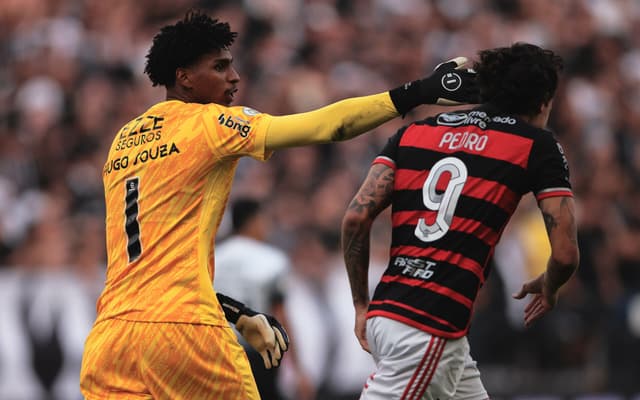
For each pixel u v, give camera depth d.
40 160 38.41
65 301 31.77
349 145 42.47
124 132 15.19
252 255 24.05
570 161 45.69
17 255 34.00
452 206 14.16
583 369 37.34
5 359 31.02
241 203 24.22
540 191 14.17
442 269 14.05
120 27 45.19
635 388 37.47
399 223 14.51
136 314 14.36
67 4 45.59
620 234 42.97
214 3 47.47
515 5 54.53
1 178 37.03
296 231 36.97
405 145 14.79
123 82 43.12
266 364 15.52
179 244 14.44
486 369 35.84
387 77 48.81
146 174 14.65
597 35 53.94
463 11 53.00
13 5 44.84
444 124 14.74
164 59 15.13
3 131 39.03
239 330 15.68
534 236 38.38
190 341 14.30
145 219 14.55
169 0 46.72
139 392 14.38
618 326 38.16
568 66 52.59
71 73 41.94
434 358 13.94
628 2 57.50
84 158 39.22
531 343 36.69
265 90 44.97
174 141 14.59
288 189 39.69
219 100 15.28
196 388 14.43
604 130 49.19
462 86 13.86
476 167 14.23
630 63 54.50
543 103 14.82
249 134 14.20
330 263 34.97
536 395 36.06
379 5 51.28
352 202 14.82
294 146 14.17
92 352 14.66
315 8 49.50
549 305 15.11
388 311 14.20
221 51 15.20
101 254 33.91
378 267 36.34
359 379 33.69
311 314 33.44
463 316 14.03
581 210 43.09
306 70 46.72
